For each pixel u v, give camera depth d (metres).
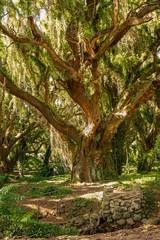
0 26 9.58
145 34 13.39
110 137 12.92
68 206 7.78
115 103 14.73
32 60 13.48
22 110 17.70
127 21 8.94
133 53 13.97
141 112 18.91
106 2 11.15
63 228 6.35
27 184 13.21
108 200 6.56
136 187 7.54
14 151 27.88
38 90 14.17
